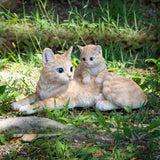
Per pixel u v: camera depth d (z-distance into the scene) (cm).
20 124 469
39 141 434
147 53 880
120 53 879
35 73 743
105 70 578
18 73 742
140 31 982
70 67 523
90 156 405
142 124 483
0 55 847
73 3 1090
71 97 546
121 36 943
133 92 547
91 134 462
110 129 469
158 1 1153
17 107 548
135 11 1077
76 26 945
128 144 439
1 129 460
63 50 875
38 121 473
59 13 1044
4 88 585
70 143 438
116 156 402
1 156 415
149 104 568
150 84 628
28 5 1058
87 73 566
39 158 409
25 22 947
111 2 1084
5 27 909
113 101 537
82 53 562
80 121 493
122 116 516
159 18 1079
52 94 541
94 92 560
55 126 463
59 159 395
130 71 793
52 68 511
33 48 881
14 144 441
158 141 444
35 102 530
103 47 859
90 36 931
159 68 757
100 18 1016
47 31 926
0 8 1006
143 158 405
